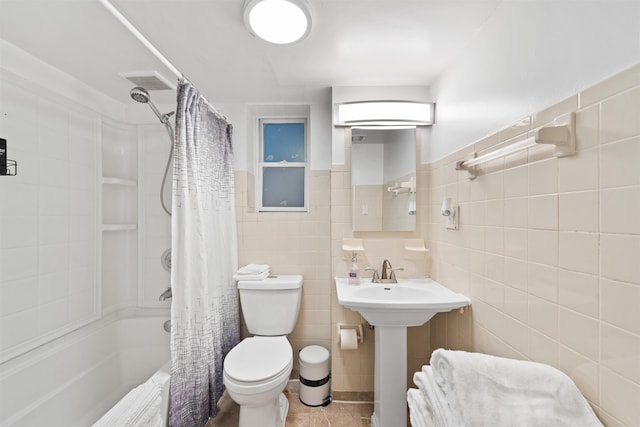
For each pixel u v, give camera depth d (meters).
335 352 1.83
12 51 1.30
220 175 1.74
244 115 2.06
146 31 1.22
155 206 2.07
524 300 0.93
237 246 2.05
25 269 1.38
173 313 1.28
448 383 0.78
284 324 1.82
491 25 1.12
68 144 1.61
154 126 2.05
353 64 1.52
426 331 1.81
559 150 0.77
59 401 1.44
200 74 1.63
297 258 2.06
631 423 0.61
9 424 1.24
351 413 1.69
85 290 1.70
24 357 1.34
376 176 1.81
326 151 2.06
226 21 1.15
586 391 0.71
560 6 0.79
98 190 1.80
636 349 0.60
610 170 0.65
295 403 1.78
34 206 1.42
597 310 0.68
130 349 1.88
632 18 0.60
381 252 1.82
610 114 0.65
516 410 0.69
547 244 0.83
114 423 1.02
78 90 1.65
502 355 1.05
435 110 1.71
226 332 1.79
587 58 0.71
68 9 1.06
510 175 1.00
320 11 1.10
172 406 1.25
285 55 1.43
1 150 1.21
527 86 0.92
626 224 0.62
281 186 2.27
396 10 1.09
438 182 1.65
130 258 2.07
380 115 1.74
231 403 1.73
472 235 1.27
